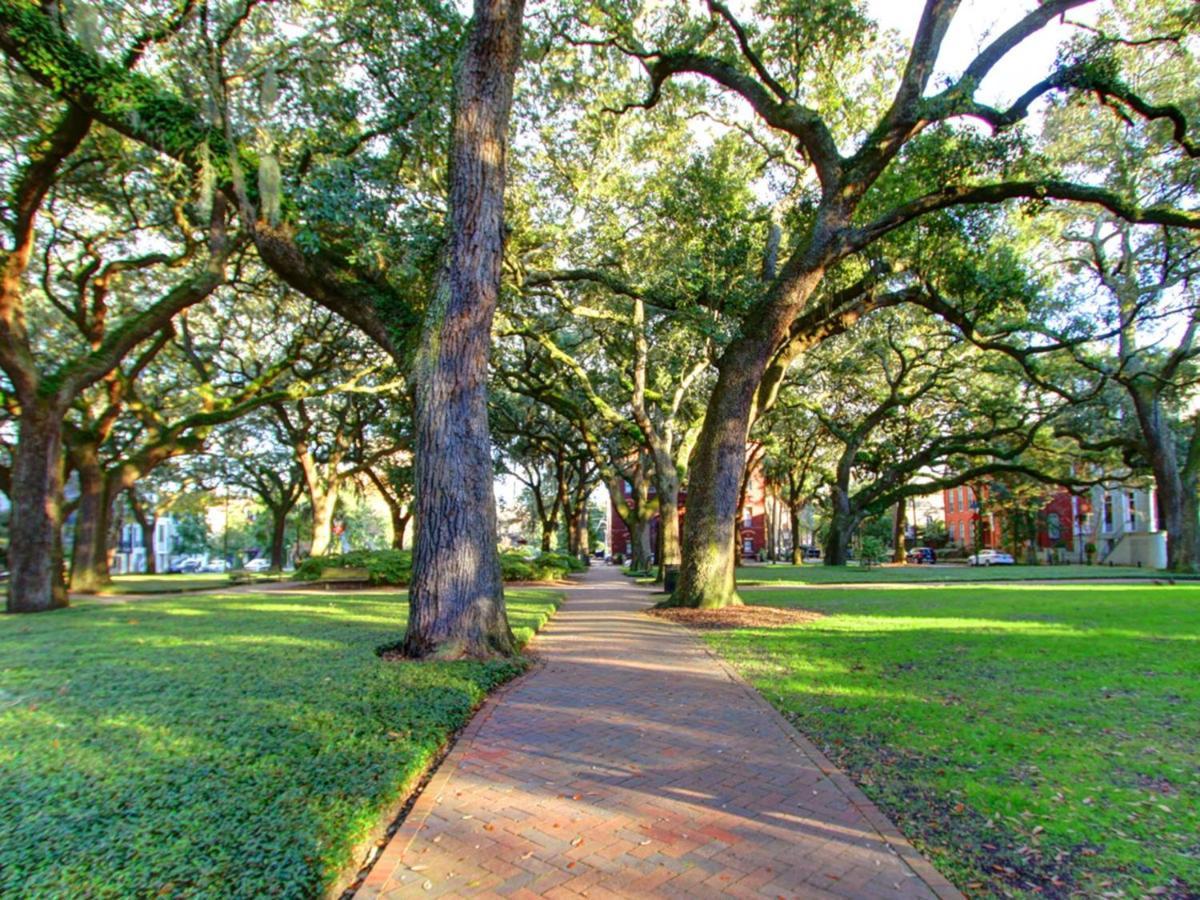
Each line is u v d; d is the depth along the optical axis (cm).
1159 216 1327
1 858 310
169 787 398
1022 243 1870
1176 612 1288
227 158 1133
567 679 798
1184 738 544
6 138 1488
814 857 364
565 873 345
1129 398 2967
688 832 393
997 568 3447
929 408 3650
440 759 514
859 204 1541
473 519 870
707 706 673
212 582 2862
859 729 588
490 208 895
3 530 3953
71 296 2344
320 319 2664
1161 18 1448
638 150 1769
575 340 2725
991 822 406
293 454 3831
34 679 684
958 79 1238
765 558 7244
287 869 311
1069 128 2053
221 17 1250
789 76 1511
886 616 1311
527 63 1471
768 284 1605
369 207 1109
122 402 2322
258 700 591
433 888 330
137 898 282
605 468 3111
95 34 1160
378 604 1602
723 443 1508
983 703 654
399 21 1234
